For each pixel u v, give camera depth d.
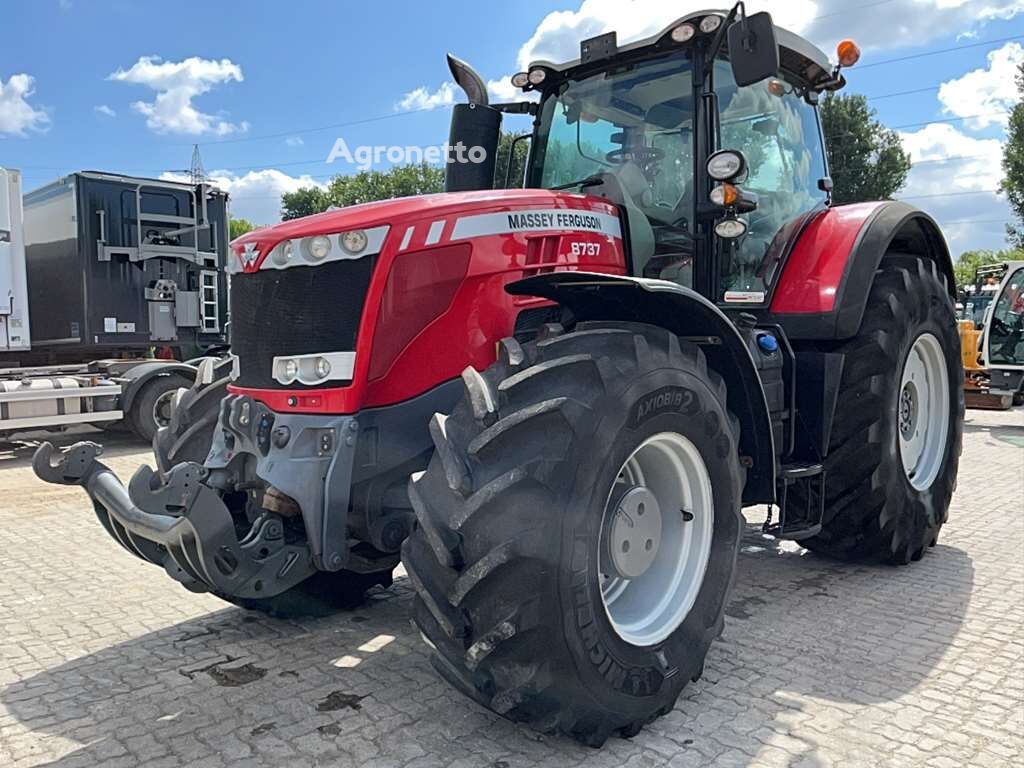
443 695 2.86
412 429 2.83
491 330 2.93
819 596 3.90
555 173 4.23
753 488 3.26
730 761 2.44
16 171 8.51
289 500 2.77
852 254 3.96
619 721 2.49
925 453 4.61
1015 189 29.89
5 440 8.97
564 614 2.30
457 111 4.02
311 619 3.61
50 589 4.06
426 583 2.34
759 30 3.06
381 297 2.73
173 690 2.91
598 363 2.53
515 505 2.29
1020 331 11.98
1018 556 4.57
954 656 3.19
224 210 10.12
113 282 9.26
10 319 8.50
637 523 2.71
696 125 3.65
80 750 2.51
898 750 2.50
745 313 3.94
